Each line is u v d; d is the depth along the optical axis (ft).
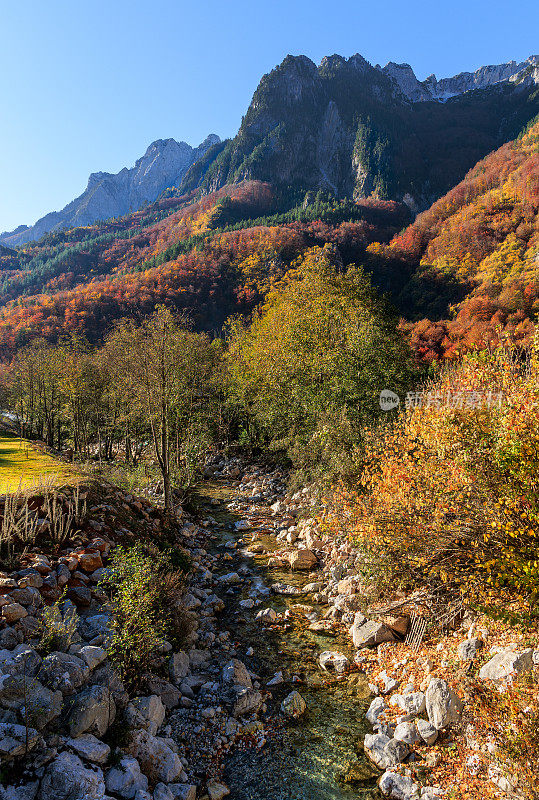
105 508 44.11
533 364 25.59
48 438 141.49
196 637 35.32
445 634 31.76
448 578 29.55
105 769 20.63
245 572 49.73
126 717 23.65
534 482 24.03
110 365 97.71
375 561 36.40
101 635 27.09
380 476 35.01
